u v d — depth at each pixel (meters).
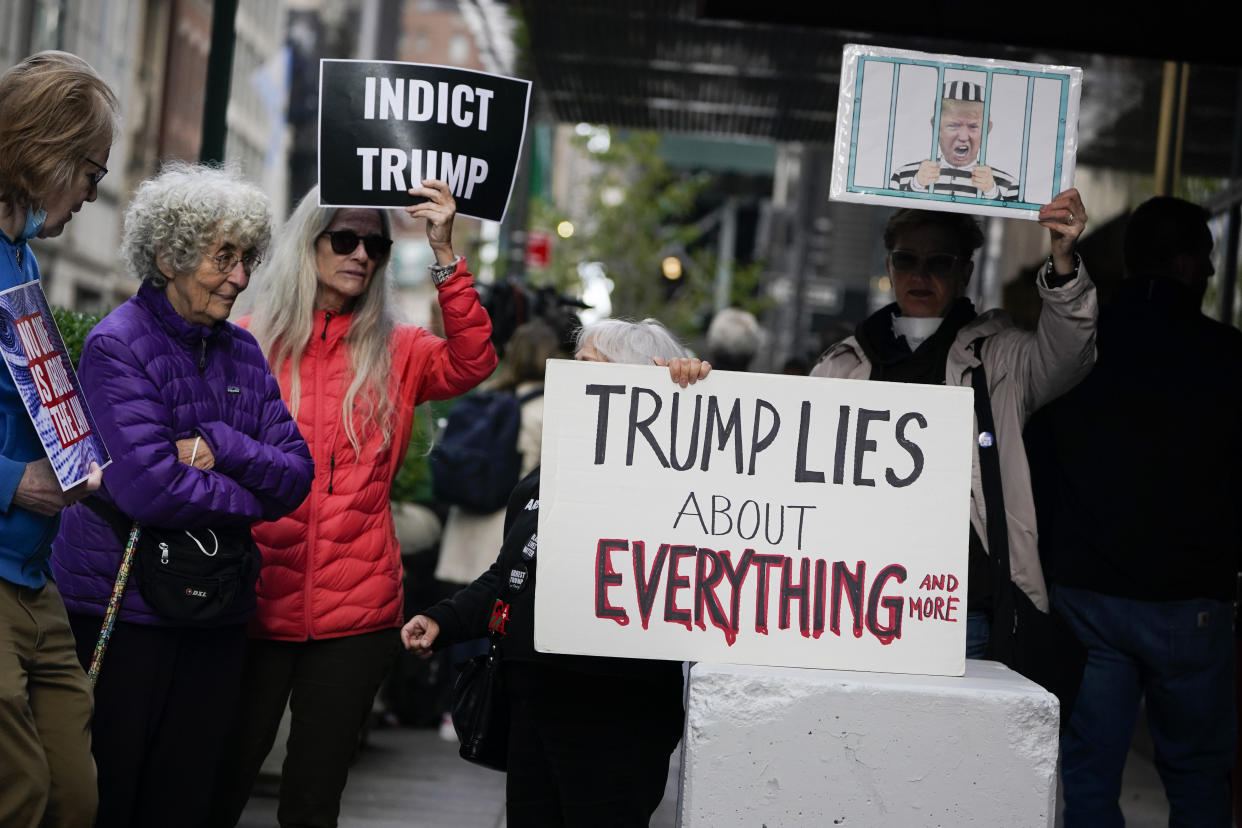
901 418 3.37
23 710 3.24
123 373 3.57
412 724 8.30
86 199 3.46
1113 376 4.51
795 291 30.86
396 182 4.16
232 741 4.07
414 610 7.82
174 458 3.57
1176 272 4.62
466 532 7.38
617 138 30.05
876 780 3.10
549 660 3.48
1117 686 4.56
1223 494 4.50
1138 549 4.45
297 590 4.03
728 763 3.11
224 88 6.50
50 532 3.37
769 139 14.30
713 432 3.36
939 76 3.92
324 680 4.06
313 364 4.17
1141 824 6.22
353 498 4.11
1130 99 9.52
